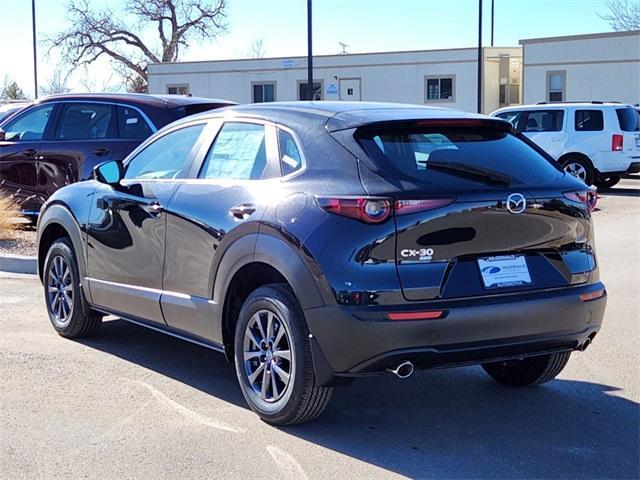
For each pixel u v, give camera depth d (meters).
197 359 6.46
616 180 20.17
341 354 4.52
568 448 4.76
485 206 4.64
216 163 5.63
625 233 13.05
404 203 4.49
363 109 5.21
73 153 10.74
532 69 35.75
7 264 9.91
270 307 4.91
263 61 42.03
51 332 7.21
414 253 4.51
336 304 4.49
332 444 4.78
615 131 18.25
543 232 4.84
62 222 6.89
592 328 5.04
